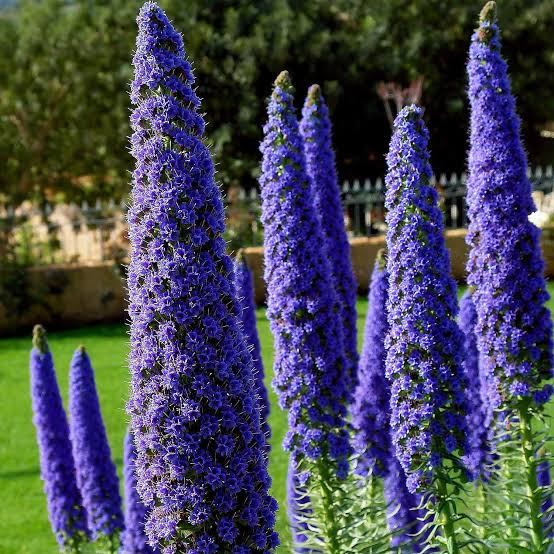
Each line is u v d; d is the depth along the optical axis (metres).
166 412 4.37
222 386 4.44
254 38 27.77
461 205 24.45
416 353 5.81
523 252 6.98
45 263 22.75
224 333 4.44
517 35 30.00
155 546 4.64
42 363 8.61
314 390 7.00
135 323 4.45
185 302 4.35
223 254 4.49
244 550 4.47
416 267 5.74
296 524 7.79
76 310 22.05
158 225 4.33
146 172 4.36
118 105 27.83
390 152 5.82
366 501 7.52
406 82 30.09
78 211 23.53
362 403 7.41
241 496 4.50
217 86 28.34
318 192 7.79
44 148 28.92
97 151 28.72
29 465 13.45
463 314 7.43
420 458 5.94
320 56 28.61
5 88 28.39
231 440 4.41
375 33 29.08
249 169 28.36
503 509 7.68
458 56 30.03
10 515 11.83
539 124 31.83
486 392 7.28
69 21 28.22
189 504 4.41
